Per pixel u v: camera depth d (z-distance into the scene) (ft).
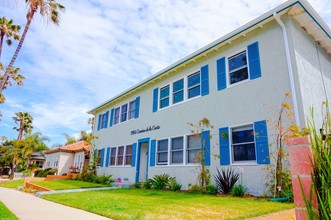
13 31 72.43
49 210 21.42
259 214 16.60
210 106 37.04
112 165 61.05
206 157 35.40
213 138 35.24
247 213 16.93
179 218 16.01
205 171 34.35
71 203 24.64
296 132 22.62
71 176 75.10
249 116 31.19
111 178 58.70
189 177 37.65
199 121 38.19
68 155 96.27
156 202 23.53
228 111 34.09
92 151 71.82
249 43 33.47
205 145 36.04
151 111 50.42
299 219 7.64
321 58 35.19
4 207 23.27
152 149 47.24
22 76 84.99
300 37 30.86
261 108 30.01
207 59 39.73
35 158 141.69
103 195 30.55
